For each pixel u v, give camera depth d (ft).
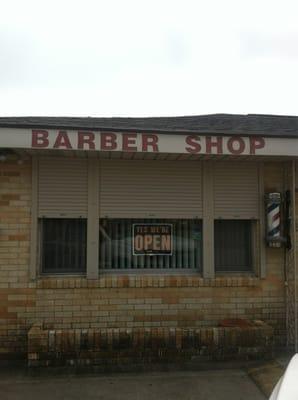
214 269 19.58
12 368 17.16
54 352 16.49
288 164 19.81
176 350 17.08
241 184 19.84
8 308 18.26
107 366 16.72
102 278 18.79
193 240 20.01
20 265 18.39
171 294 19.12
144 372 16.79
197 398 14.55
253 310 19.48
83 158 18.93
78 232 19.27
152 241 19.79
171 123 21.13
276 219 19.38
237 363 17.26
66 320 18.52
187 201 19.49
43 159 18.71
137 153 17.25
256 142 16.92
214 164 19.74
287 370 9.50
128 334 16.92
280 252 19.83
